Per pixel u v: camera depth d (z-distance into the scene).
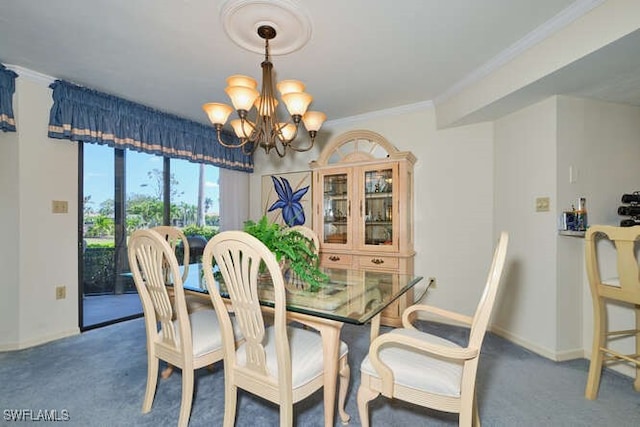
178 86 2.51
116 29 1.76
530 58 1.87
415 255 2.92
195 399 1.63
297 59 2.08
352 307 1.29
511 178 2.42
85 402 1.59
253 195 4.08
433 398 1.11
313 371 1.26
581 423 1.43
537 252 2.20
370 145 3.06
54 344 2.31
